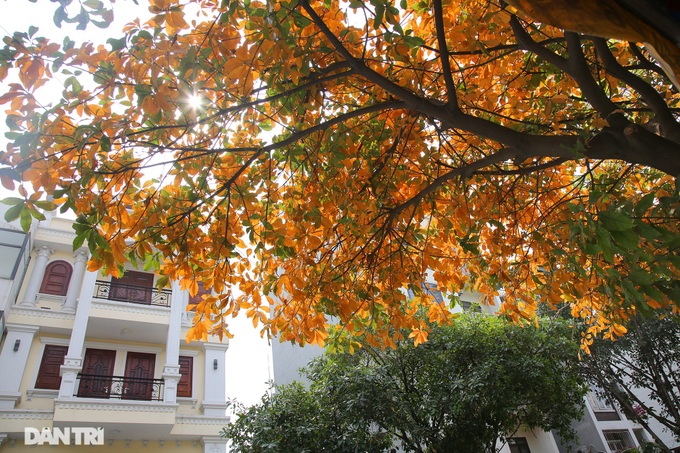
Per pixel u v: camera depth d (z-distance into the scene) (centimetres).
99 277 1384
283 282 511
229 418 1291
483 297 623
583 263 422
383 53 377
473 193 529
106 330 1307
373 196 502
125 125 371
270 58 354
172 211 432
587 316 645
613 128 299
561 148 311
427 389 1012
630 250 242
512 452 1595
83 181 347
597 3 143
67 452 1091
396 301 542
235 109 386
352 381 962
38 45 336
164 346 1388
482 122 334
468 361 1023
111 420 1118
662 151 273
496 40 391
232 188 462
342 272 534
